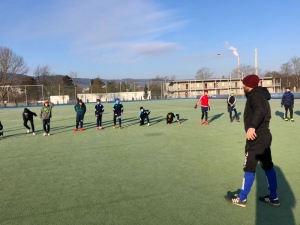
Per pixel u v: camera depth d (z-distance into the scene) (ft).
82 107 37.55
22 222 10.89
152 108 83.51
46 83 231.71
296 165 17.98
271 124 38.63
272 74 245.04
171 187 14.44
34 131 36.76
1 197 13.67
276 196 11.98
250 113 11.55
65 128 41.45
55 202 12.84
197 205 12.15
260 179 15.51
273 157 20.13
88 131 37.47
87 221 10.85
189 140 28.17
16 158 22.25
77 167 18.92
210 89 224.53
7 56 179.93
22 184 15.60
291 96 41.52
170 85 236.43
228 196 12.69
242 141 26.99
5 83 181.47
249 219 10.77
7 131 39.73
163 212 11.51
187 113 61.82
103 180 15.90
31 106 138.51
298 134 30.09
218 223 10.48
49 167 19.13
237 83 217.15
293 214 11.15
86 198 13.23
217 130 34.78
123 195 13.50
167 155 21.71
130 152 23.25
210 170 17.35
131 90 196.65
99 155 22.45
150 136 31.40
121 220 10.87
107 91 188.34
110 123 46.37
